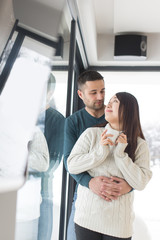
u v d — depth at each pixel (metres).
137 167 1.56
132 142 1.64
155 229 3.85
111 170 1.59
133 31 3.74
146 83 4.64
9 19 0.50
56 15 0.71
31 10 0.58
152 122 4.32
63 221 1.96
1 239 0.33
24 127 0.45
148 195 4.22
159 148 4.26
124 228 1.54
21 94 0.48
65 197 2.01
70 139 2.04
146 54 3.81
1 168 0.37
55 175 1.60
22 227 0.85
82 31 3.01
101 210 1.54
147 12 3.13
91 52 3.65
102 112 2.13
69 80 2.13
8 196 0.34
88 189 1.62
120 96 1.67
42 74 0.58
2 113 0.41
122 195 1.57
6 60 0.48
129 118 1.64
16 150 0.42
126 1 2.89
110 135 1.56
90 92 2.08
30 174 0.91
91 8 2.62
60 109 1.71
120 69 4.18
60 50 1.52
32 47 0.57
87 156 1.59
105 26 3.68
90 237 1.57
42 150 1.09
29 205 0.93
